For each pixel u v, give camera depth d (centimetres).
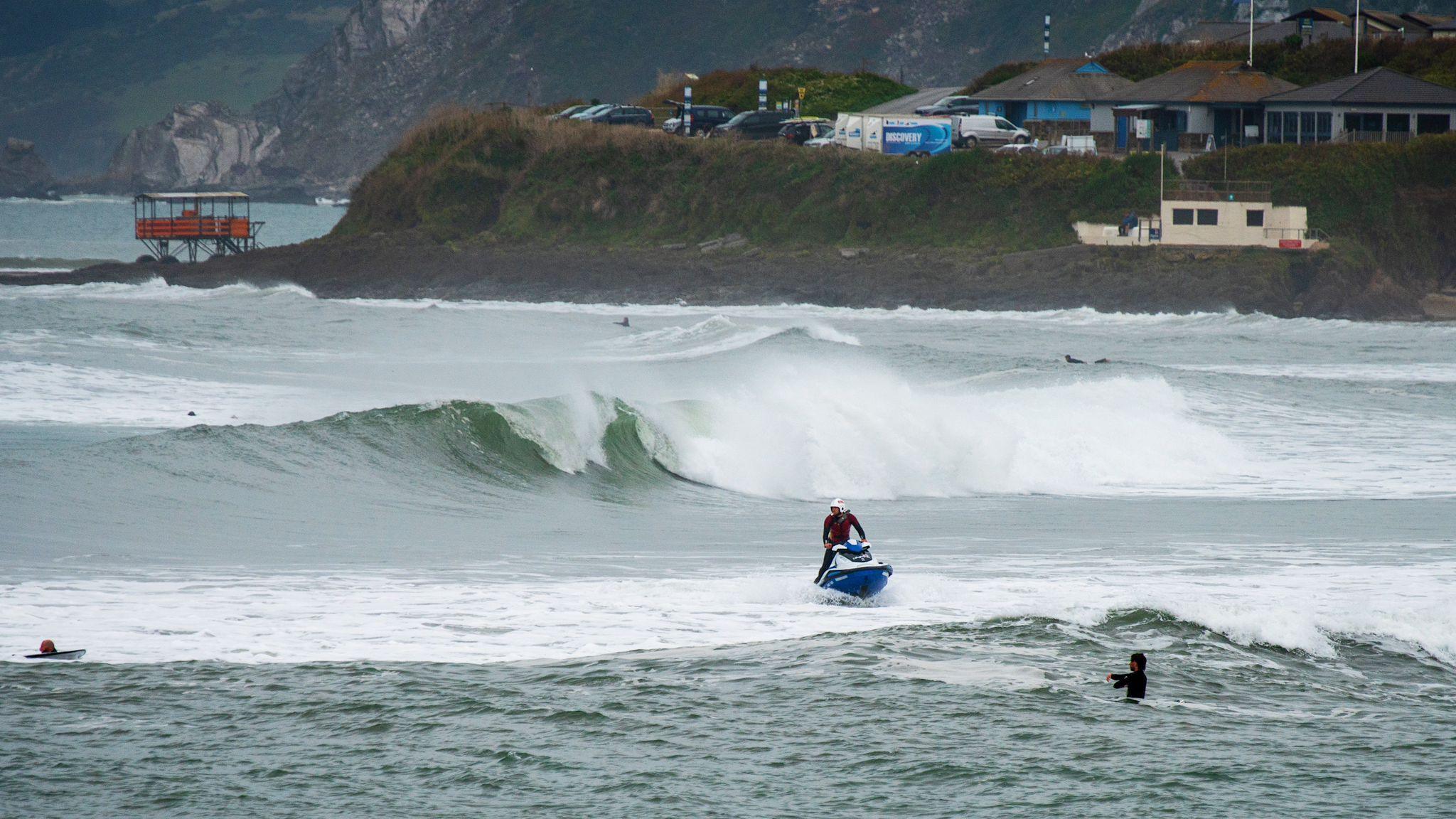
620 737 4656
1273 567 7794
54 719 4678
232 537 7912
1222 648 5903
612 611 6419
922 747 4606
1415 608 6625
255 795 4125
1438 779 4375
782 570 7625
